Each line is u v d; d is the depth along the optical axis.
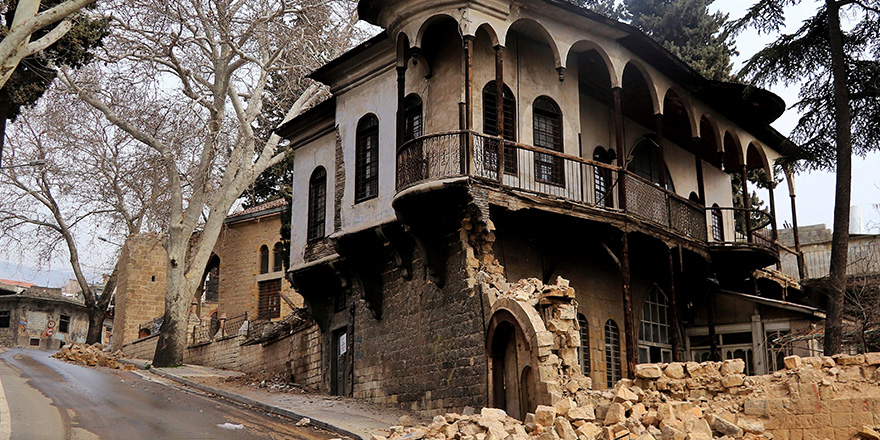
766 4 22.03
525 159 20.83
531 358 16.20
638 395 14.80
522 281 18.52
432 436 15.32
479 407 18.25
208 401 23.20
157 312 47.66
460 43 20.80
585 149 23.66
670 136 27.84
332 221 24.83
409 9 20.16
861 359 13.69
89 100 35.25
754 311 25.22
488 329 18.33
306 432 17.88
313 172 26.52
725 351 25.67
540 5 20.23
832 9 20.92
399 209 19.62
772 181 28.59
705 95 25.06
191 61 34.06
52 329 65.56
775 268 32.34
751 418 13.95
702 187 24.53
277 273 43.62
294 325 28.70
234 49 32.91
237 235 45.81
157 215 39.53
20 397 20.64
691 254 23.80
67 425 16.89
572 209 19.80
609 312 23.02
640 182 21.50
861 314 22.17
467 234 19.34
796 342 23.92
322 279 25.58
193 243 47.12
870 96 22.16
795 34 22.25
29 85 24.27
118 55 32.81
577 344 16.67
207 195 39.62
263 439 16.53
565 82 22.41
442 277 20.11
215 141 34.97
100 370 31.36
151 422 17.97
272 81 39.81
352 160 23.84
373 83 23.66
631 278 24.33
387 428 18.11
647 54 22.53
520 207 19.11
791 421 13.64
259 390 25.95
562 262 21.95
